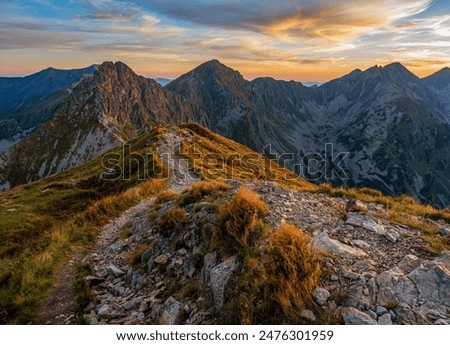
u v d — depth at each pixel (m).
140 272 12.23
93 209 24.28
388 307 7.55
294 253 8.52
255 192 14.45
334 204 14.58
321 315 7.36
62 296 11.76
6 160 195.12
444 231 11.72
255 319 7.52
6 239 24.34
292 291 7.71
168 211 14.66
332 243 9.90
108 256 15.46
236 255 9.54
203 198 15.23
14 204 35.28
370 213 13.41
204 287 9.40
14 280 13.21
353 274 8.52
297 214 12.35
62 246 16.97
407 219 13.50
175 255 12.04
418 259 9.21
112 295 11.46
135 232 17.08
